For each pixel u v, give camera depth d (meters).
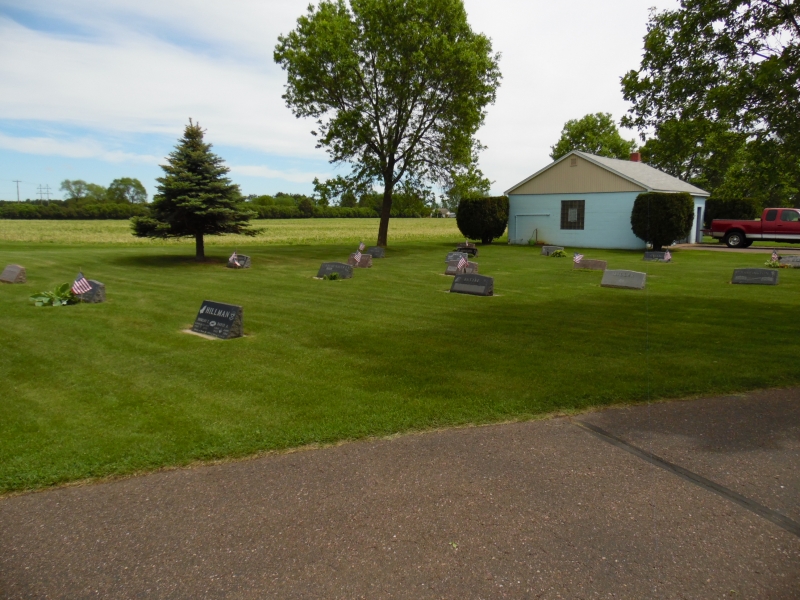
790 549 3.09
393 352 7.45
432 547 3.12
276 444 4.48
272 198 120.94
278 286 14.16
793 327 8.98
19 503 3.63
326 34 24.06
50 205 94.00
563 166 30.38
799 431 4.70
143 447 4.43
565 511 3.48
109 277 15.65
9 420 5.02
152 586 2.82
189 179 18.75
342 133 25.02
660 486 3.79
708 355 7.17
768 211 26.70
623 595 2.73
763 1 8.24
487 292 12.55
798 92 7.90
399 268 18.80
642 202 26.39
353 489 3.77
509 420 4.99
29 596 2.75
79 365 6.83
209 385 6.02
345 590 2.78
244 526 3.34
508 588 2.78
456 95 25.69
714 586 2.79
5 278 14.28
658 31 9.23
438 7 24.28
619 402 5.43
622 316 10.09
